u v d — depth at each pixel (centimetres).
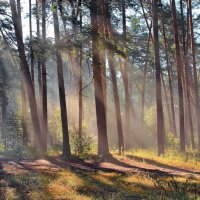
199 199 1044
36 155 2311
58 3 2077
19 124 3228
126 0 3105
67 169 1725
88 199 1088
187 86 3375
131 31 4347
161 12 3588
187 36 3603
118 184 1353
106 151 2280
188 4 3394
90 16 2145
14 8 2459
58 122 3372
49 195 1126
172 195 1101
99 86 2291
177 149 2866
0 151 2502
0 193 1138
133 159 2288
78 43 2058
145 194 1168
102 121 2297
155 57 2533
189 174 1738
